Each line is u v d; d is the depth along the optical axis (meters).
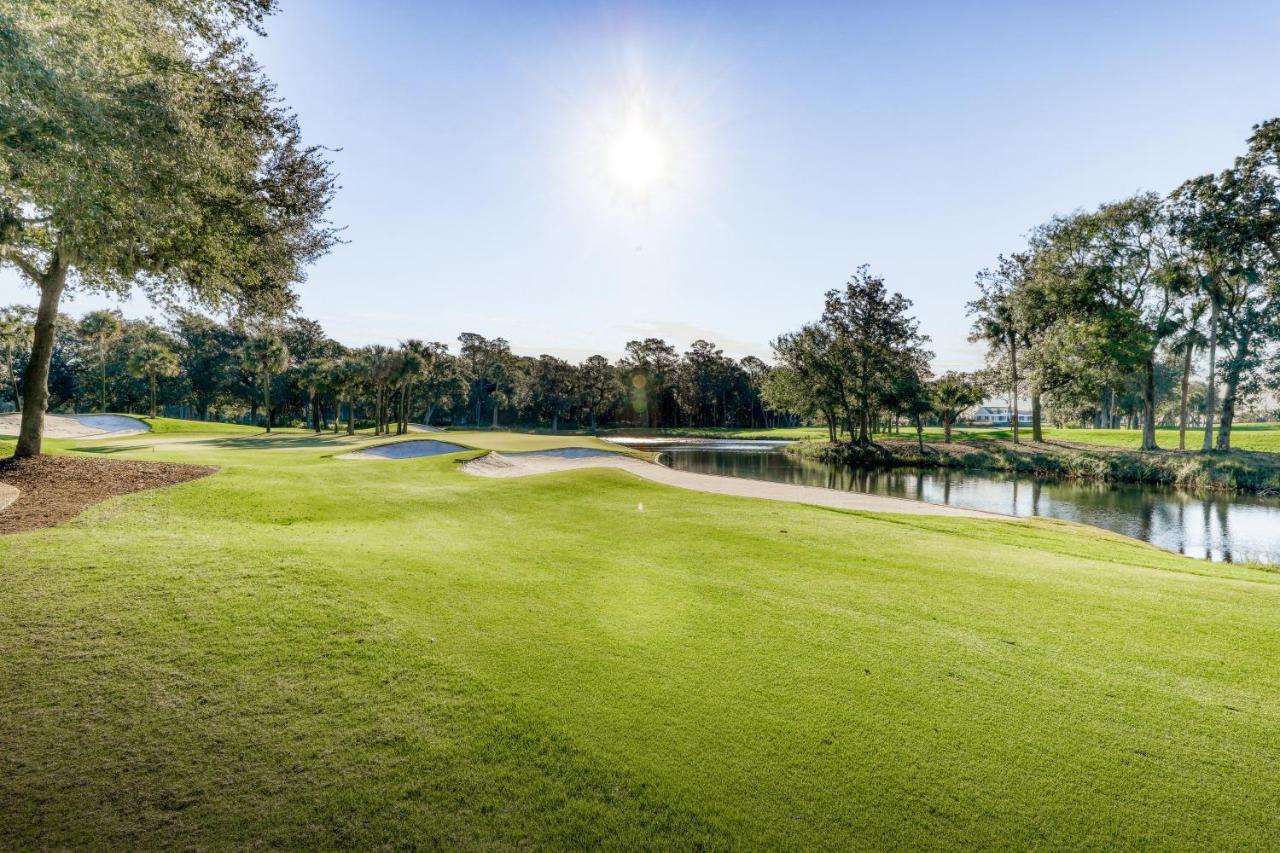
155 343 75.25
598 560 9.76
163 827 3.35
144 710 4.39
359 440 43.34
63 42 7.79
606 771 3.98
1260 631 6.91
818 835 3.46
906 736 4.50
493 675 5.23
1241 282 35.00
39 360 15.54
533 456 34.59
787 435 93.06
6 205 8.77
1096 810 3.72
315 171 15.01
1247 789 3.95
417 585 7.44
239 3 11.80
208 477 15.22
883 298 53.47
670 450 62.28
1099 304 40.59
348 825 3.42
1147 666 5.86
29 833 3.25
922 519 17.03
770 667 5.62
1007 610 7.55
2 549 7.75
